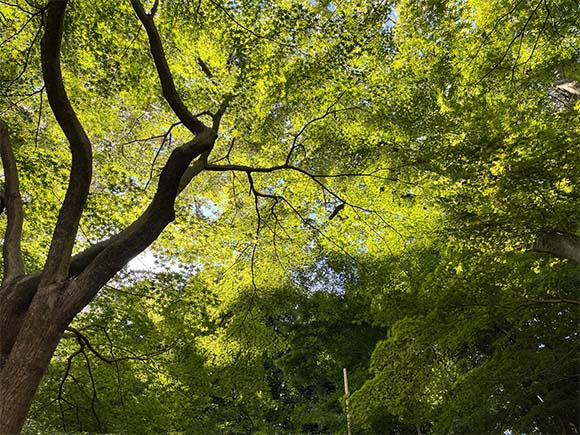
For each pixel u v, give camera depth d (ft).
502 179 26.40
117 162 34.78
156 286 31.76
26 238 33.53
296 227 40.55
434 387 35.19
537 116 30.04
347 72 29.04
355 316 56.13
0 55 29.04
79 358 36.45
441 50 31.83
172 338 37.24
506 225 27.35
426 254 40.24
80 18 27.66
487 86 30.30
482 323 33.55
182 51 30.12
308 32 27.25
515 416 42.83
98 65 29.53
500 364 35.22
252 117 32.96
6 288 17.47
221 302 42.73
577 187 26.48
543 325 37.14
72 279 16.92
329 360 63.36
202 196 41.27
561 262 33.30
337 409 63.52
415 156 32.86
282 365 64.28
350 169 36.70
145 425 39.50
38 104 30.86
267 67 28.53
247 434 70.38
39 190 30.30
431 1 29.22
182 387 39.52
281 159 38.60
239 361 45.06
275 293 45.11
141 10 21.54
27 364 15.39
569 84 32.78
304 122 36.55
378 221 38.58
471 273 31.81
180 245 33.71
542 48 29.58
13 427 14.74
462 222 29.22
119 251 17.37
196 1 27.89
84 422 37.35
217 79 30.53
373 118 34.40
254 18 27.04
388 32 29.81
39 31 24.76
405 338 33.71
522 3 27.14
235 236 38.60
